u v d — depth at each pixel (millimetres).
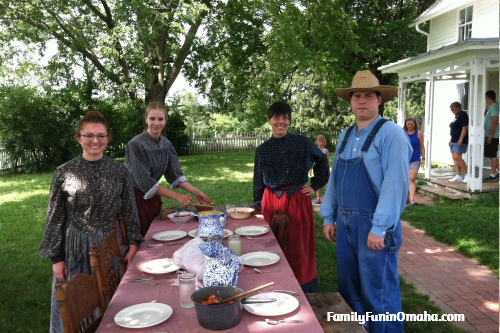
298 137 3684
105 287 2330
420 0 18875
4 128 14852
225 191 10141
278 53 14008
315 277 3713
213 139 23047
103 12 15539
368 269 2717
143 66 12656
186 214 3736
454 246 5547
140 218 3717
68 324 1859
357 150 2803
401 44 17703
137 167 3553
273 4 13711
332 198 3139
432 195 8898
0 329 3736
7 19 13844
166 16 12258
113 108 17188
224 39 16609
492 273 4637
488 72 11156
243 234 3180
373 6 18234
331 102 29641
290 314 1879
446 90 13344
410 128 8000
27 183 12547
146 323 1786
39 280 4840
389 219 2562
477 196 8094
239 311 1805
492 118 8898
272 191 3674
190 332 1728
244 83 17625
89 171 2721
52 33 13961
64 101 15953
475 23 11312
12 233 6828
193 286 1963
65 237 2717
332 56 16219
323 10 14742
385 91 2771
